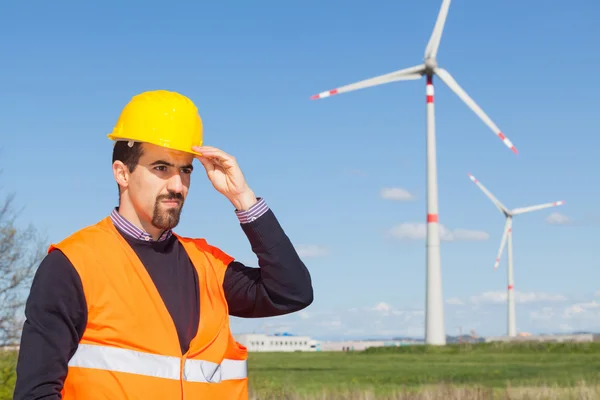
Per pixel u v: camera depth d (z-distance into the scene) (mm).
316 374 38812
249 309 3254
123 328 2727
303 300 3189
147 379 2713
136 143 2941
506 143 50375
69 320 2660
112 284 2758
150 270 2893
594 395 16859
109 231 2898
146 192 2920
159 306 2820
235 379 3033
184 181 3037
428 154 73500
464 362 53969
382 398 17203
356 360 64000
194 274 3033
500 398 16984
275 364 55938
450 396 16781
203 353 2893
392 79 56750
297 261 3180
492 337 77938
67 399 2686
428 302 76375
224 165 3109
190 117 3033
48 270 2695
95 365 2682
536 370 39969
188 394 2781
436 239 76500
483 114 51344
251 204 3145
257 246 3139
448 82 51688
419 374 37656
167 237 3006
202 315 2941
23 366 2602
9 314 13023
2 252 13125
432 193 74750
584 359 55781
